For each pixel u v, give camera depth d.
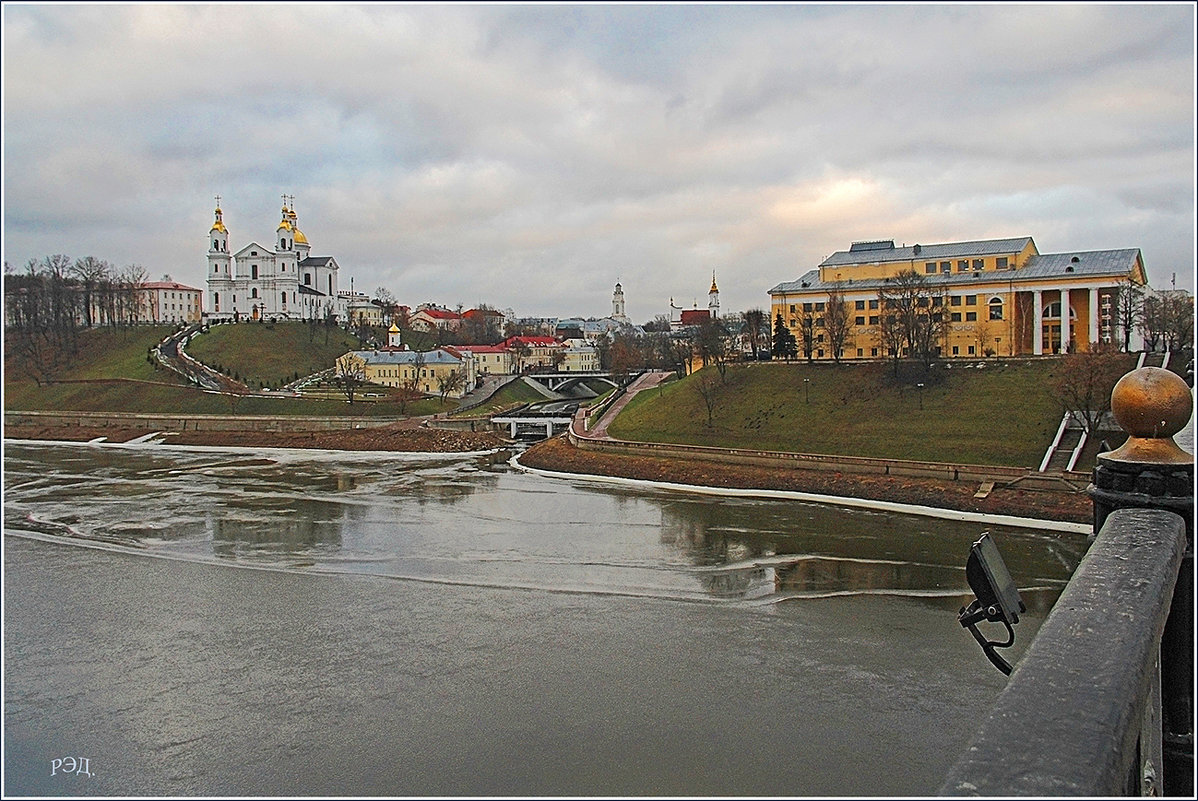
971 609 5.32
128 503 76.50
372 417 140.12
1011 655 37.16
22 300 184.00
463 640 40.34
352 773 28.44
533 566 53.91
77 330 192.75
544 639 40.38
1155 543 4.61
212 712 32.97
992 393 92.62
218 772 28.70
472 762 28.98
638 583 49.91
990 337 121.06
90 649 39.56
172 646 39.88
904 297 111.50
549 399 177.50
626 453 98.88
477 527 66.12
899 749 29.44
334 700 33.88
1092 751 2.71
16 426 141.88
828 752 29.23
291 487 86.94
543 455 105.12
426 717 32.31
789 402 104.06
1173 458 5.42
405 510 73.50
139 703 33.78
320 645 39.81
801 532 63.53
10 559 55.75
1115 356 85.81
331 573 52.31
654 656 38.06
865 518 68.81
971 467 74.56
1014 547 57.72
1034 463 77.25
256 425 135.88
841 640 39.81
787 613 43.97
